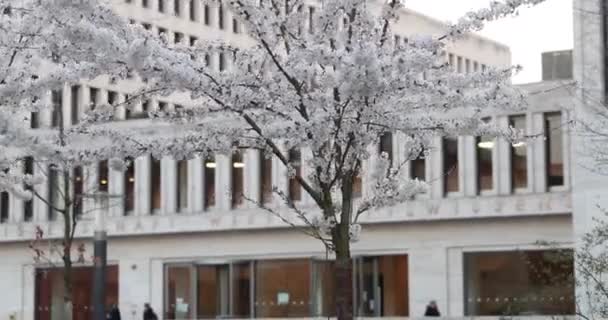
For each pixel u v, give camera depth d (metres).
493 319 49.34
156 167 61.44
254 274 59.19
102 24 16.89
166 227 60.38
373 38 18.23
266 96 17.94
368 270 56.31
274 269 58.62
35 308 63.88
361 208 19.61
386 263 56.00
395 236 55.72
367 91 16.52
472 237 53.97
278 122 17.95
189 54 18.22
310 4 19.53
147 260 61.66
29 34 19.45
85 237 60.69
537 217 52.31
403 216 54.91
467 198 53.50
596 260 26.39
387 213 55.38
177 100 50.75
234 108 17.97
